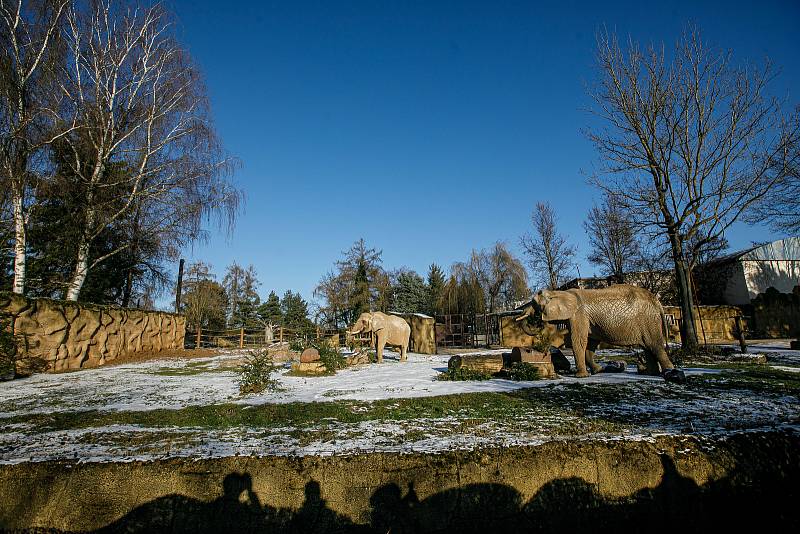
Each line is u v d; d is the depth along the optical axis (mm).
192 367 15648
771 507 3914
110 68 19703
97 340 16734
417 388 8461
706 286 34344
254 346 29031
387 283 40625
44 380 11617
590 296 9727
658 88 17234
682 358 12523
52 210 18203
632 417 5277
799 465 4102
